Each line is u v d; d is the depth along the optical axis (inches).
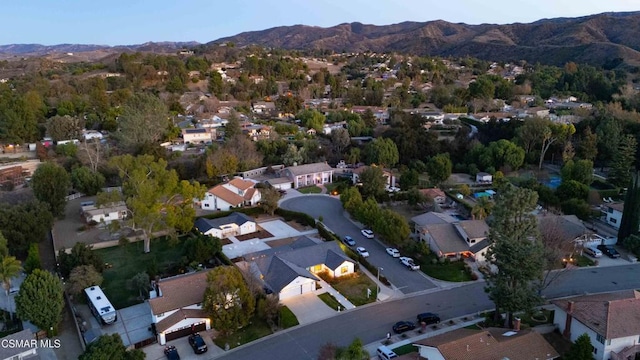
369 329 2018.9
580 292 2372.0
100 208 3250.5
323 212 3501.5
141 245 2883.9
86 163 4229.8
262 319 2071.9
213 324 1951.3
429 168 4111.7
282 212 3420.3
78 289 2180.1
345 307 2203.5
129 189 2935.5
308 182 4229.8
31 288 1898.4
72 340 1932.8
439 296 2324.1
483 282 2471.7
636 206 2854.3
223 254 2591.0
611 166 4170.8
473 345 1640.0
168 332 1918.1
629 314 1818.4
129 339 1920.5
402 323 2006.6
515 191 2000.5
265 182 4028.1
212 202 3526.1
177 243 2898.6
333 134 5093.5
